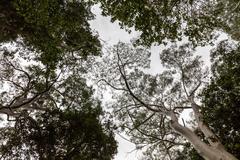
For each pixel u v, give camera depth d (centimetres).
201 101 1434
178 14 1050
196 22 1058
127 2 988
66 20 1291
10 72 1730
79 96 1705
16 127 1516
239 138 1282
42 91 1609
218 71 1469
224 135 1330
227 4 1541
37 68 1600
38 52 1583
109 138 1638
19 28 1506
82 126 1523
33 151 1470
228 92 1342
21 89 1733
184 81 1869
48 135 1488
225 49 1488
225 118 1331
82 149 1512
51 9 1164
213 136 1226
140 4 994
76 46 1555
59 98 1744
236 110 1312
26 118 1552
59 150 1493
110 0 1006
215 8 1110
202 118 1381
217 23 1088
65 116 1537
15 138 1484
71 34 1524
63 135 1508
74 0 1404
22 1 1114
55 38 1342
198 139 1237
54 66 1468
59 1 1253
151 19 1025
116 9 1006
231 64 1390
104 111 1731
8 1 1421
